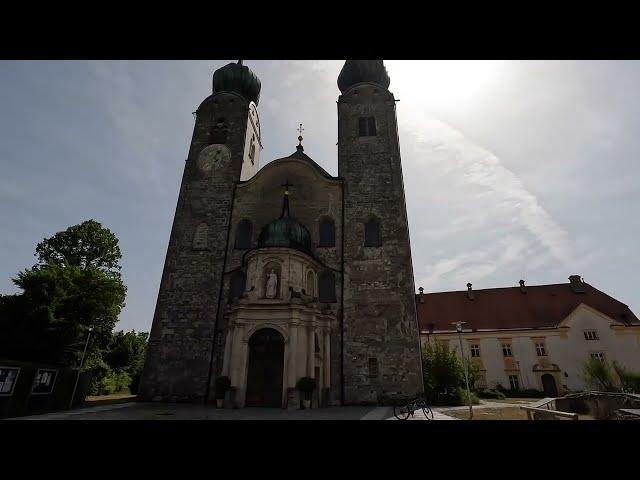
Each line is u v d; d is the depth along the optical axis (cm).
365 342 2642
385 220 3027
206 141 3616
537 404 1722
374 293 2777
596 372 3578
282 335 2286
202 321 2850
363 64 3950
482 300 5800
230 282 2944
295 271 2548
